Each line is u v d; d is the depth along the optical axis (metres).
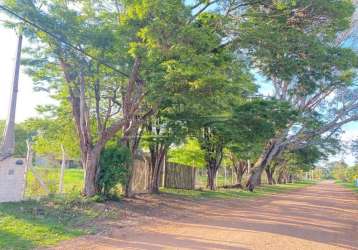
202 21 14.30
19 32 13.04
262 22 14.37
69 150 19.97
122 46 13.60
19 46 13.33
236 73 16.20
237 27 14.79
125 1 12.63
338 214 18.48
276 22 14.60
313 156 47.72
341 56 15.20
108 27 13.77
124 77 15.61
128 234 10.78
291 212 18.16
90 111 18.70
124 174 16.50
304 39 14.41
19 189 13.18
